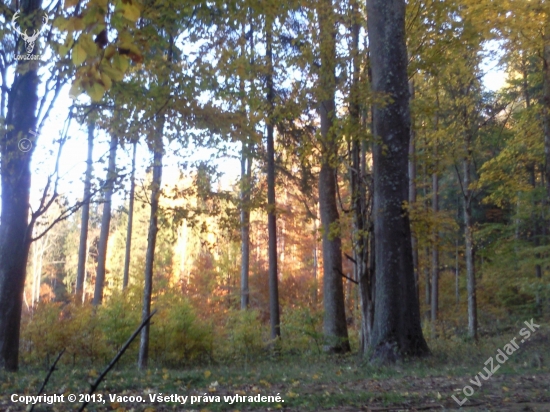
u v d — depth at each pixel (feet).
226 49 33.17
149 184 40.09
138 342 46.06
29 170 32.91
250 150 43.65
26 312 49.73
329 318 53.16
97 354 44.93
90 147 36.32
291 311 55.01
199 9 31.42
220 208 44.42
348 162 44.27
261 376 30.58
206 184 40.83
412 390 25.32
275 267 58.65
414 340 36.27
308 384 27.55
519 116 57.72
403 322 36.32
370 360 36.35
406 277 36.86
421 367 33.04
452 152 55.62
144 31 28.55
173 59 33.65
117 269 115.55
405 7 41.65
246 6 32.27
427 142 56.39
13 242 33.24
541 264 72.18
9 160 31.35
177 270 115.34
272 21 35.24
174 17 29.48
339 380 29.04
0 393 24.76
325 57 40.32
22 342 44.32
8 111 32.24
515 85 58.85
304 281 99.71
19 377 29.81
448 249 67.21
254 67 36.58
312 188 61.11
